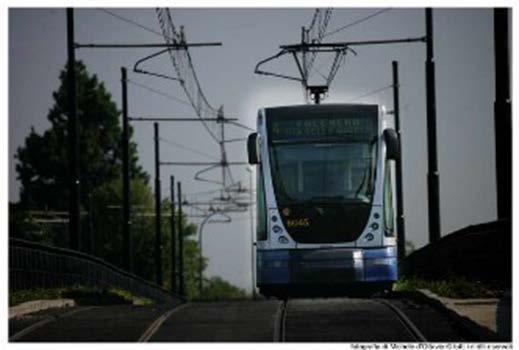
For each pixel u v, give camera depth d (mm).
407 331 39562
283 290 59625
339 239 59469
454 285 53125
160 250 121250
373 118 61062
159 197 120438
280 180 60156
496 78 48625
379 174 60281
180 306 49750
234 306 48719
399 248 92188
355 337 38250
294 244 59469
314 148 60375
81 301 64562
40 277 61594
